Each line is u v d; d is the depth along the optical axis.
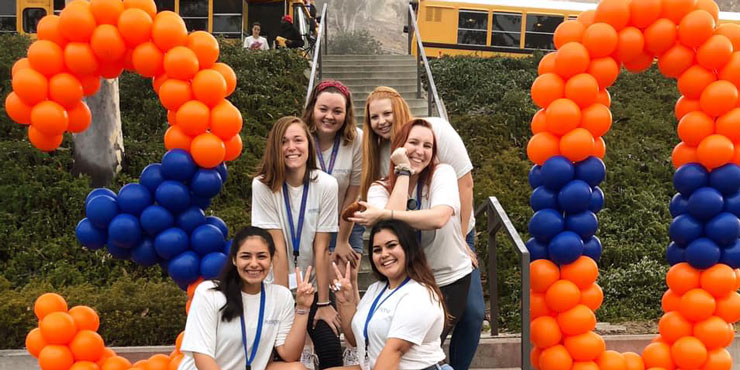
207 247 4.00
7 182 8.63
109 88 8.93
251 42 14.48
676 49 3.83
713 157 3.80
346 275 3.72
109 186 8.94
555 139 3.91
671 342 4.02
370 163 4.03
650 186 9.75
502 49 18.50
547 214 3.89
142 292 6.25
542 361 3.96
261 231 3.60
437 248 3.76
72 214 8.26
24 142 9.39
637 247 8.21
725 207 3.88
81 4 3.79
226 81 4.01
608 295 7.00
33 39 13.19
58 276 7.26
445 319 3.62
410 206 3.73
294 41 15.63
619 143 10.84
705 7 3.82
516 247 3.90
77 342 3.91
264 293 3.68
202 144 3.89
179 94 3.86
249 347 3.58
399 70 12.75
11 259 7.60
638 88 12.98
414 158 3.71
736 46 3.83
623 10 3.79
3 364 5.36
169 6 16.41
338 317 3.97
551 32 18.53
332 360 3.93
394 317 3.38
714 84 3.80
